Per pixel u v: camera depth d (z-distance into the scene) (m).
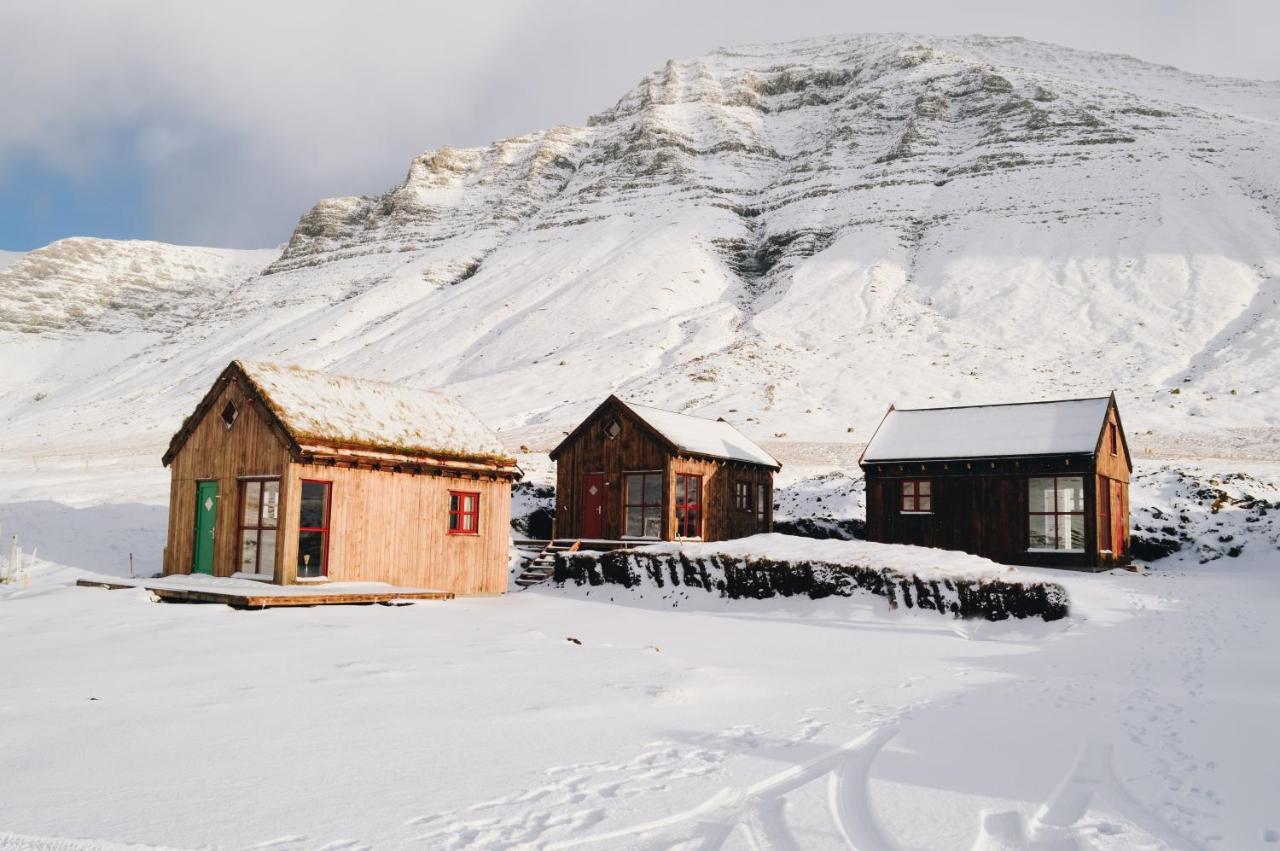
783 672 12.62
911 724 9.30
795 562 20.91
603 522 29.41
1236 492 36.06
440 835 5.51
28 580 21.88
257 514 22.41
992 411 32.47
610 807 6.23
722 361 81.00
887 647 15.70
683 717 9.26
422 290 160.00
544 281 134.38
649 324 105.75
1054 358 78.62
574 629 16.94
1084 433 29.20
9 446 86.00
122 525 28.23
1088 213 117.44
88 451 67.56
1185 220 108.31
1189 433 55.22
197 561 22.09
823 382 73.69
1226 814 6.51
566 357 94.31
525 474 40.16
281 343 140.38
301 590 19.00
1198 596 21.52
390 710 8.90
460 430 24.97
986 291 99.19
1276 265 92.56
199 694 9.29
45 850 4.97
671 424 30.56
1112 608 19.31
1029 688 11.55
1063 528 32.69
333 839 5.34
